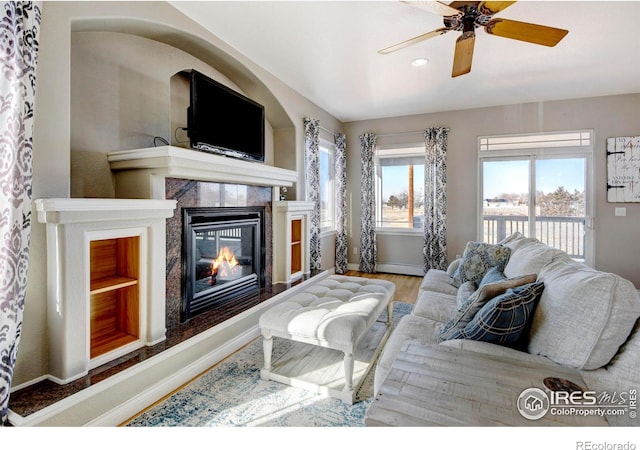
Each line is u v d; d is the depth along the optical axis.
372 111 5.06
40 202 1.52
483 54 3.10
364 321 2.04
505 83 3.87
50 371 1.64
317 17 2.49
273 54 3.10
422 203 5.27
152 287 2.07
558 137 4.50
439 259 5.02
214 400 1.91
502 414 0.94
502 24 2.04
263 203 3.55
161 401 1.90
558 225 4.55
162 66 2.63
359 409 1.82
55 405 1.45
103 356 1.81
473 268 2.64
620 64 3.33
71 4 1.77
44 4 1.63
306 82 3.82
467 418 0.93
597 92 4.19
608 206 4.31
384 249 5.54
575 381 1.12
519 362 1.25
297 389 2.02
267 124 4.12
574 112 4.41
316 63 3.30
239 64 3.09
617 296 1.21
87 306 1.70
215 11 2.41
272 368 2.25
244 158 3.03
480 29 2.62
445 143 4.95
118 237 1.87
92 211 1.67
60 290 1.60
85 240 1.68
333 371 2.20
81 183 2.07
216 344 2.41
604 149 4.30
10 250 1.38
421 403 1.00
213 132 2.61
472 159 4.91
